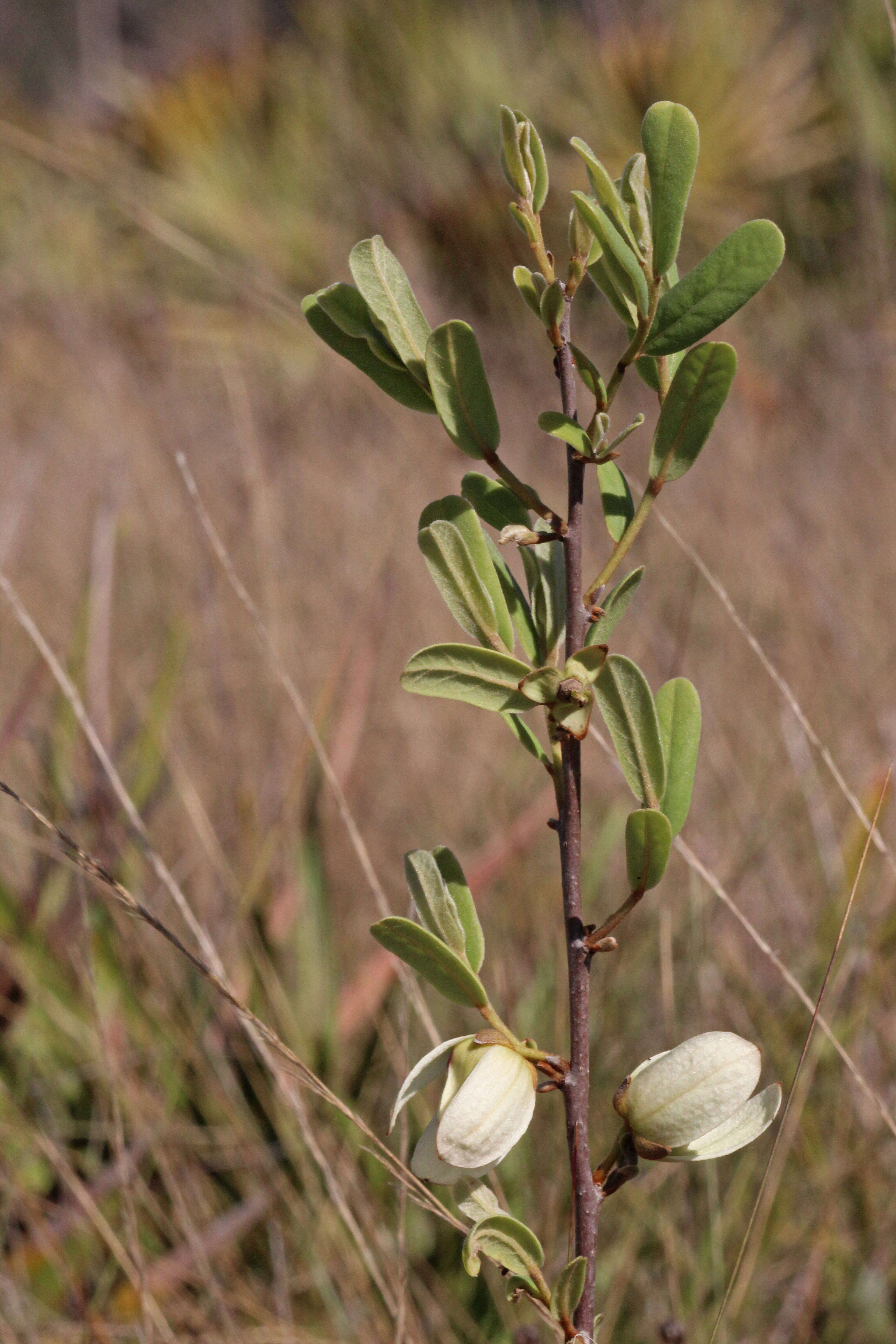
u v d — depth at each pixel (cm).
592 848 216
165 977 183
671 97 625
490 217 601
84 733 200
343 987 197
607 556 315
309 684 261
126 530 325
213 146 712
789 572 277
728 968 175
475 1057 107
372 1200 149
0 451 443
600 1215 147
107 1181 152
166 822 228
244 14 857
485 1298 145
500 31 715
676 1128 107
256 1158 158
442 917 109
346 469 372
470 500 112
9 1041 174
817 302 505
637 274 107
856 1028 162
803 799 208
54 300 593
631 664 107
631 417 433
